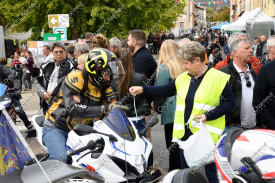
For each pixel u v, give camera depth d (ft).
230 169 5.10
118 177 9.94
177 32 120.47
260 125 12.49
